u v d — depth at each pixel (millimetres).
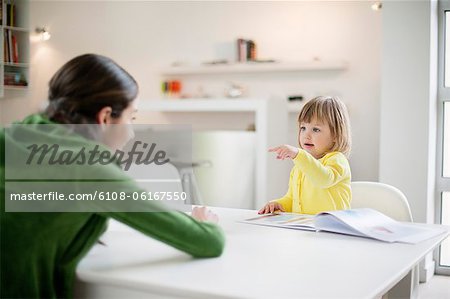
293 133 5637
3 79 5770
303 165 1834
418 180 3701
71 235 1114
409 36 3703
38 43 6719
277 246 1343
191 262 1168
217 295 949
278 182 4793
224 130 6066
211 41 6078
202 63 6070
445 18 3824
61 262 1118
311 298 920
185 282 1014
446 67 3852
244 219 1759
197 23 6137
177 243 1153
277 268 1118
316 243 1380
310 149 2100
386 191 2006
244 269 1108
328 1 5492
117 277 1056
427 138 3674
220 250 1212
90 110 1184
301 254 1253
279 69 5664
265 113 4656
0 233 1101
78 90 1175
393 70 3752
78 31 6656
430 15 3639
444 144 3875
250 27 5875
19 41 6066
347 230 1510
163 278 1043
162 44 6309
